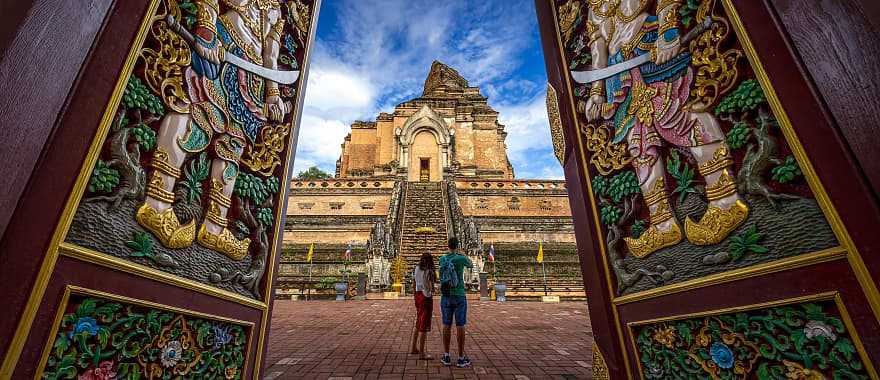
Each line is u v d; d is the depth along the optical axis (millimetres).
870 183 1398
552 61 3748
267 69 2957
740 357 1845
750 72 1926
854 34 1453
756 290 1793
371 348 5641
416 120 31297
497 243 24062
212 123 2336
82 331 1536
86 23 1595
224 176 2406
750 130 1901
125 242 1739
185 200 2098
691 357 2104
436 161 30719
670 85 2400
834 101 1520
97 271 1600
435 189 27641
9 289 1299
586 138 3127
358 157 33781
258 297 2686
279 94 3055
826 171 1542
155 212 1889
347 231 24547
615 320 2670
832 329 1522
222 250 2352
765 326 1760
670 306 2240
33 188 1377
